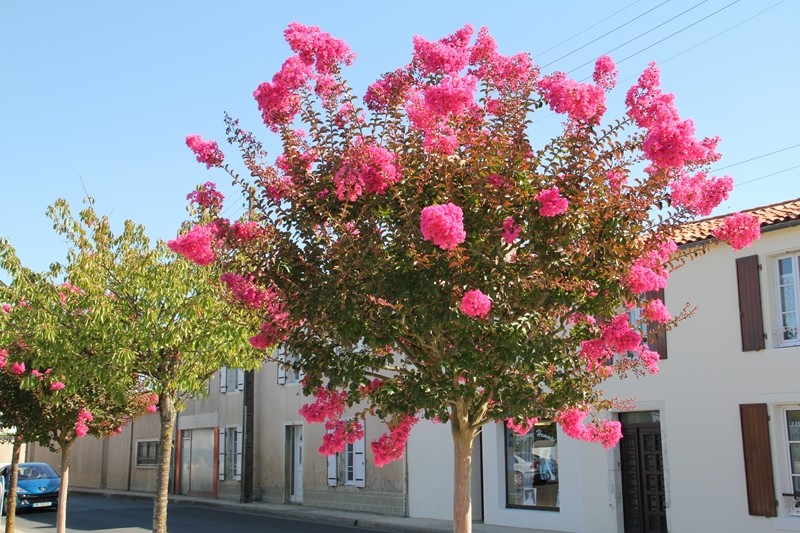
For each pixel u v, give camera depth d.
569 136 5.68
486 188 5.45
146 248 10.12
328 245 5.77
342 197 5.64
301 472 23.58
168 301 9.74
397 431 6.61
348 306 5.36
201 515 22.25
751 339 12.66
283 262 5.84
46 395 12.89
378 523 17.86
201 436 28.66
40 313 9.82
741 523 12.50
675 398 13.62
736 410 12.78
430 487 18.36
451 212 4.90
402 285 5.34
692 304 13.52
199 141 6.39
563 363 5.67
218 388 27.64
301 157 6.14
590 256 5.56
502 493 16.45
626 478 14.48
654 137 5.14
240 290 6.30
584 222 5.57
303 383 6.08
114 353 9.48
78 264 9.71
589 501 14.68
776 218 12.46
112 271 9.84
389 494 19.47
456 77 5.70
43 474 25.77
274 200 6.11
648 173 5.68
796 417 12.26
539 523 15.55
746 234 6.06
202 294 9.62
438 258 5.33
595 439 6.82
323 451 6.58
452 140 5.59
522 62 5.86
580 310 5.83
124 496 30.44
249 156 6.30
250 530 18.05
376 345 5.45
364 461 20.33
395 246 5.59
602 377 6.59
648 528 14.05
